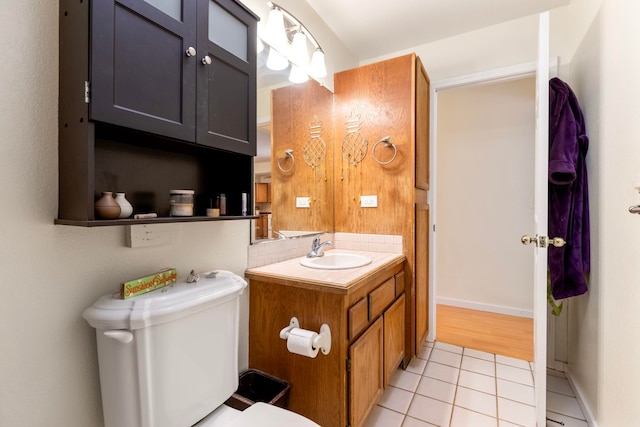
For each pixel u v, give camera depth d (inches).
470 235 123.1
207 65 39.8
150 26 33.2
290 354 53.3
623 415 45.8
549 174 62.5
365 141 83.9
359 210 85.0
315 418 50.7
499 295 118.6
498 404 64.6
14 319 30.4
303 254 75.3
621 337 46.9
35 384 31.8
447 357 84.8
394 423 58.9
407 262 78.5
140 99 32.2
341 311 48.2
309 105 79.1
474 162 121.7
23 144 30.6
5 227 29.7
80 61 29.5
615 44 50.4
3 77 29.3
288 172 72.2
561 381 74.8
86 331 35.7
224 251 53.6
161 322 34.0
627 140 45.8
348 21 85.8
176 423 35.6
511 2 78.2
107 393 33.7
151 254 42.1
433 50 96.5
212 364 40.1
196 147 42.1
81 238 35.1
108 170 36.4
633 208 38.9
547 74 55.2
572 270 61.2
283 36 64.3
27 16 30.7
